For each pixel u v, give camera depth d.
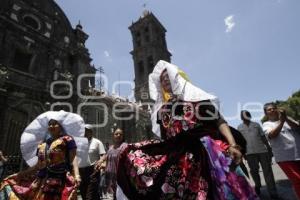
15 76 19.86
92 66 27.55
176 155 2.34
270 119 5.07
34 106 19.75
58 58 24.02
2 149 17.08
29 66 21.53
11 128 18.03
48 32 23.94
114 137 7.08
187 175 2.21
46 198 3.65
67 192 3.73
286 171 4.42
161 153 2.48
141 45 52.38
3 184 3.97
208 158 2.14
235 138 2.36
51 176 3.79
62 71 23.73
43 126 4.78
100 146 7.68
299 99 21.88
